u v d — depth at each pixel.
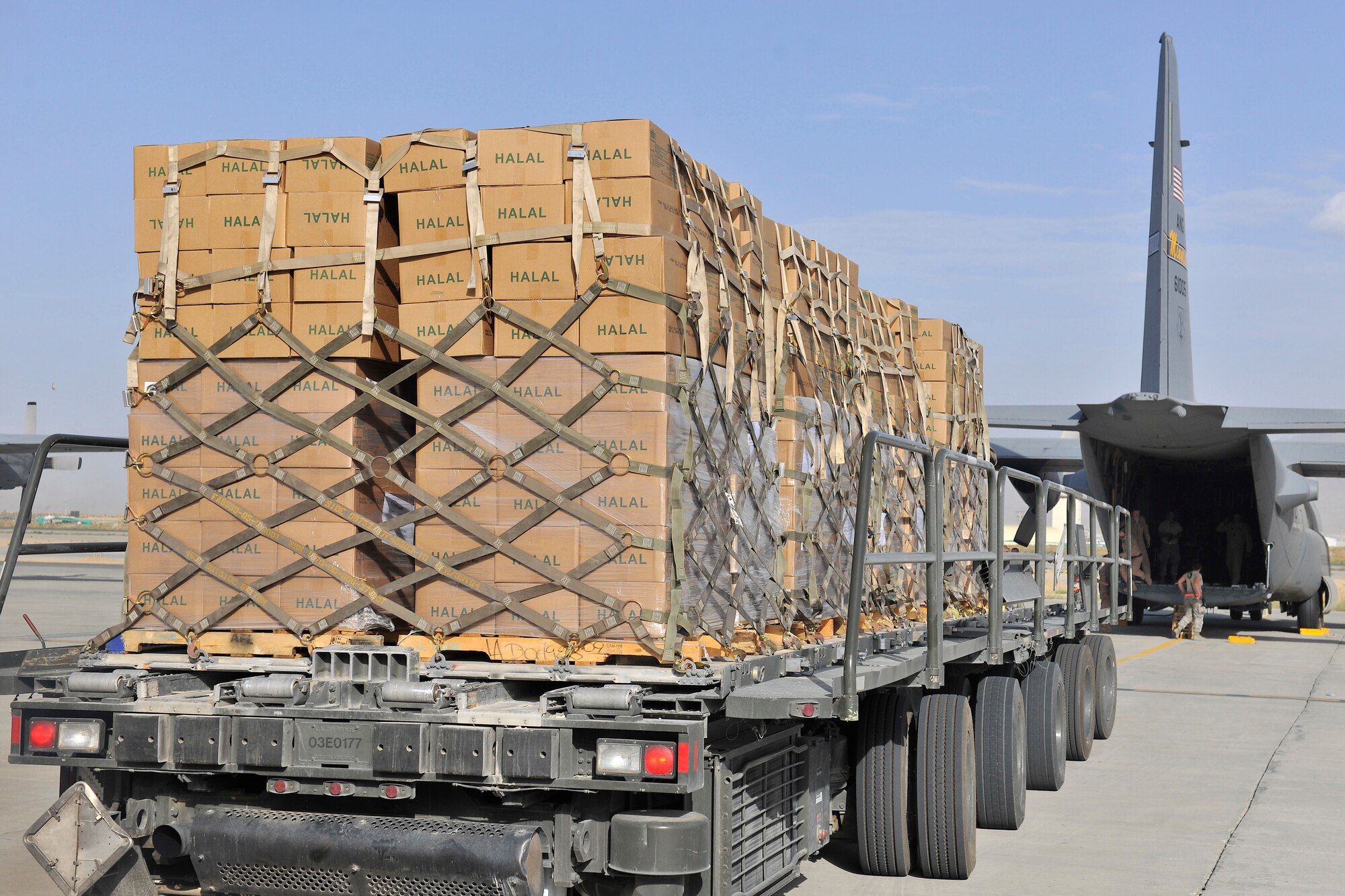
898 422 8.73
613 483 4.99
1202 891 7.48
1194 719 15.18
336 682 4.96
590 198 5.04
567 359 5.06
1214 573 28.97
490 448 5.12
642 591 4.95
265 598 5.36
